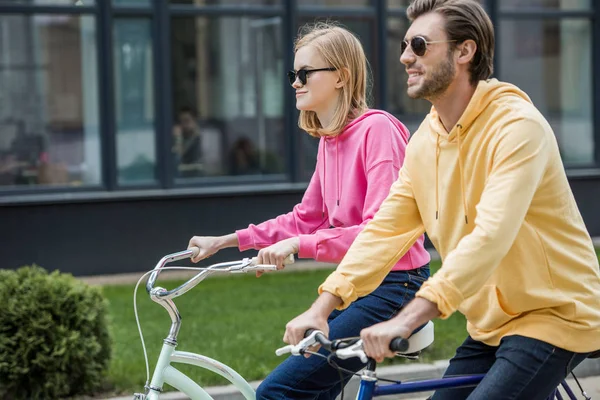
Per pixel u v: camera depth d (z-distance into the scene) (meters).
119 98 10.99
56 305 5.60
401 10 11.75
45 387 5.50
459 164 2.77
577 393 5.73
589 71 12.65
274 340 6.83
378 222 2.97
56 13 10.72
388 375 5.87
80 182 10.90
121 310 8.16
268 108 11.48
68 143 10.85
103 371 5.84
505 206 2.53
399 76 11.80
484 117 2.71
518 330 2.73
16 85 10.67
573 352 2.72
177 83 11.17
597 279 2.77
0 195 10.55
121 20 10.94
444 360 6.18
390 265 2.95
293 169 11.57
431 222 2.90
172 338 3.20
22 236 10.54
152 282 3.15
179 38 11.14
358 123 3.48
